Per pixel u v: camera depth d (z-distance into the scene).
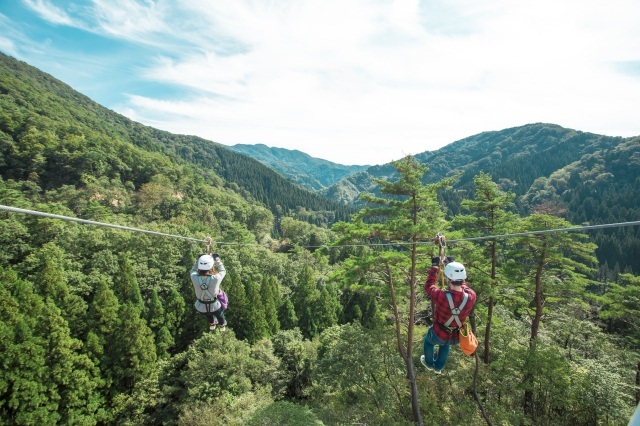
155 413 24.89
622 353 21.59
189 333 37.09
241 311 37.47
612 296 22.86
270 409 17.92
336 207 197.12
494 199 20.06
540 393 17.59
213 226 84.81
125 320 28.08
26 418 21.73
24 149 86.38
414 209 18.11
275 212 169.25
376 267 18.64
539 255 18.89
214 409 21.28
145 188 88.81
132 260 45.19
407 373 18.98
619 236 79.62
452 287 4.27
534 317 20.92
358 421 17.36
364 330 21.56
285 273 55.75
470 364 20.19
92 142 98.25
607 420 16.78
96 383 25.48
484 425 16.98
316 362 22.31
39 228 47.62
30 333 23.38
